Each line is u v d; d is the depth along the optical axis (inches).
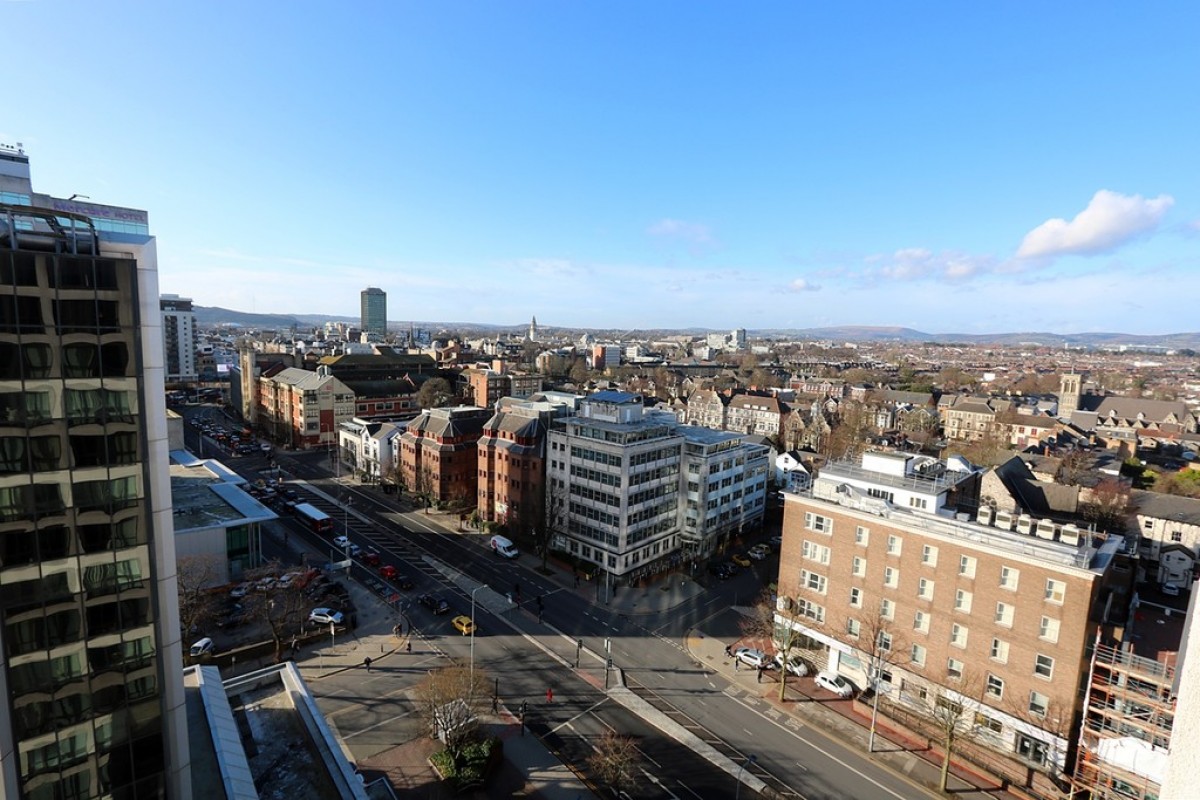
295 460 6117.1
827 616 2546.8
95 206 1278.3
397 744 2053.4
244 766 1422.2
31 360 1115.3
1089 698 1884.8
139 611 1262.3
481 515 4256.9
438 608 2987.2
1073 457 5172.2
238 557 3211.1
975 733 2124.8
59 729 1186.6
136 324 1216.8
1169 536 3678.6
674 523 3833.7
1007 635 2071.9
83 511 1185.4
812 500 2583.7
